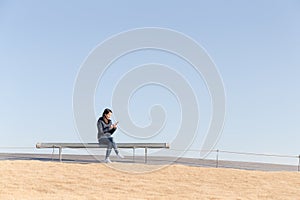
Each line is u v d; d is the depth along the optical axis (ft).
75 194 45.85
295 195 47.70
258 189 49.62
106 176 52.65
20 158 63.67
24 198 43.32
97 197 44.73
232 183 51.67
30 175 51.88
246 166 63.10
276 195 47.50
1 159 61.93
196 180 52.31
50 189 47.32
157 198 44.98
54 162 58.44
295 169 62.80
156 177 52.95
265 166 64.28
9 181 49.29
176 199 44.78
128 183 50.24
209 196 46.19
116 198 44.55
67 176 52.08
